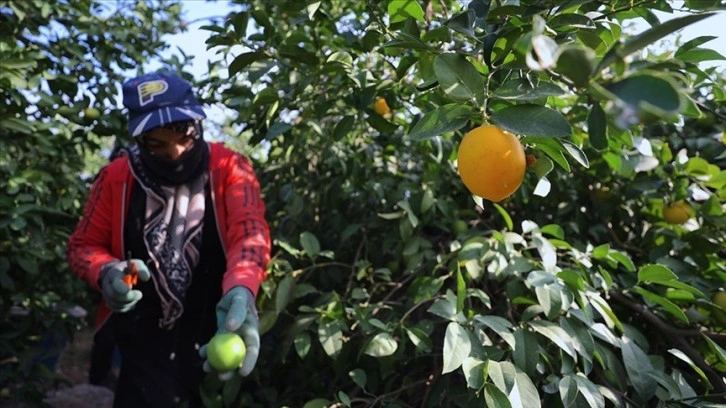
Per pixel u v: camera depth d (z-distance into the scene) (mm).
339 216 2211
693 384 1483
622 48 688
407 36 1042
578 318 1354
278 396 1909
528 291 1546
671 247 1738
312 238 1869
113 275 1622
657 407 1278
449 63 918
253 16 1530
